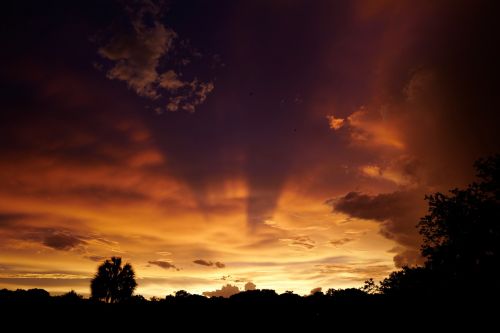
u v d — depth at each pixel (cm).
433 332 1423
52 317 2862
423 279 1505
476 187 1498
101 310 3173
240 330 2825
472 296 1375
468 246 1429
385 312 1606
